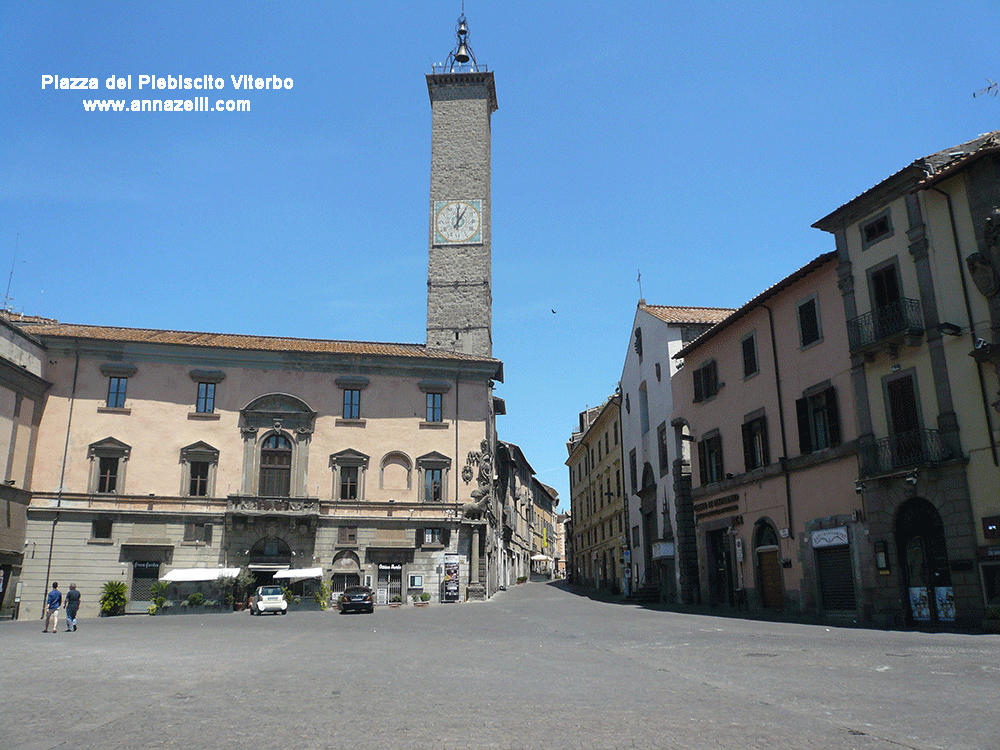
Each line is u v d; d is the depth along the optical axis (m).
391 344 58.31
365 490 51.34
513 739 8.42
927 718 9.35
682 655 16.78
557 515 162.75
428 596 49.84
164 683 13.04
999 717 9.35
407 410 53.19
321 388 52.50
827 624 26.84
